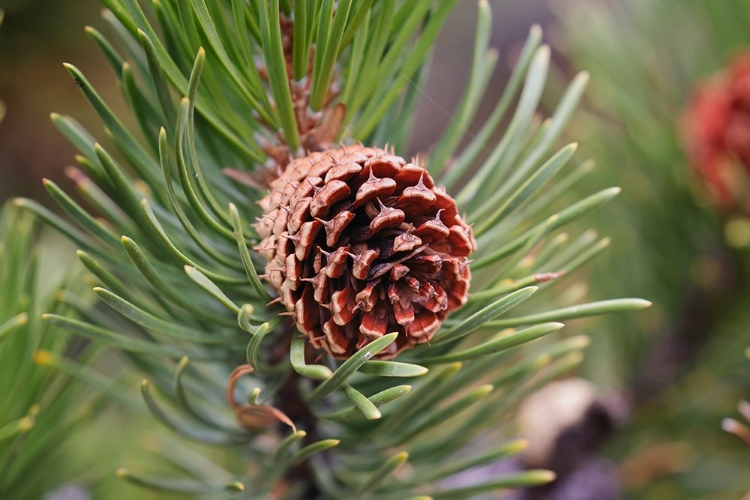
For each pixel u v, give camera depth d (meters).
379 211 0.31
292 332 0.33
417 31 0.36
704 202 0.44
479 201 0.35
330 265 0.31
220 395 0.36
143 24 0.32
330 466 0.36
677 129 0.46
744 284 0.45
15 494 0.36
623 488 0.46
